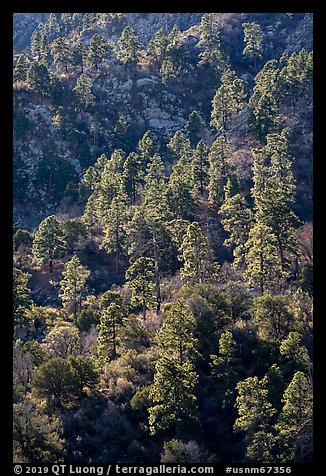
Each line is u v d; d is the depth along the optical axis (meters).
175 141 99.94
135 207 69.81
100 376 43.03
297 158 82.44
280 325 44.00
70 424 37.88
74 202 96.81
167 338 40.53
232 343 40.19
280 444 33.91
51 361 40.34
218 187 82.12
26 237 82.69
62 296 63.34
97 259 77.75
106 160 101.19
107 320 46.28
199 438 36.59
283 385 37.59
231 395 38.97
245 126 101.19
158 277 58.06
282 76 98.00
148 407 39.25
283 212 55.16
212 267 56.47
